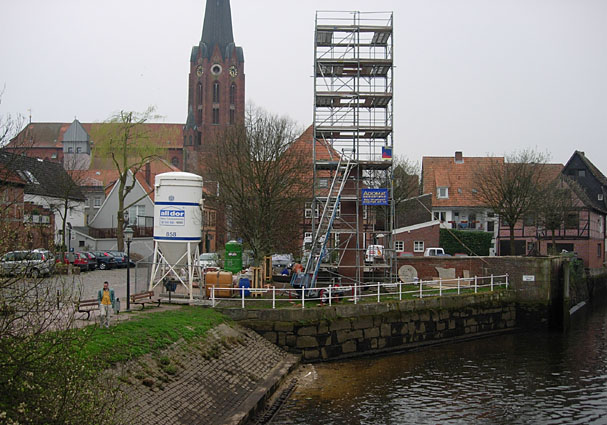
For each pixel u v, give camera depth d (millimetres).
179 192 30172
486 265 40750
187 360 20375
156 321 22844
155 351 19406
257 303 29438
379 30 37906
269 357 25688
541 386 25453
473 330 35938
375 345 30062
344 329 28859
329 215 37906
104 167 99375
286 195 43094
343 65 38250
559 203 58750
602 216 75750
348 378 25547
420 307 32469
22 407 9938
